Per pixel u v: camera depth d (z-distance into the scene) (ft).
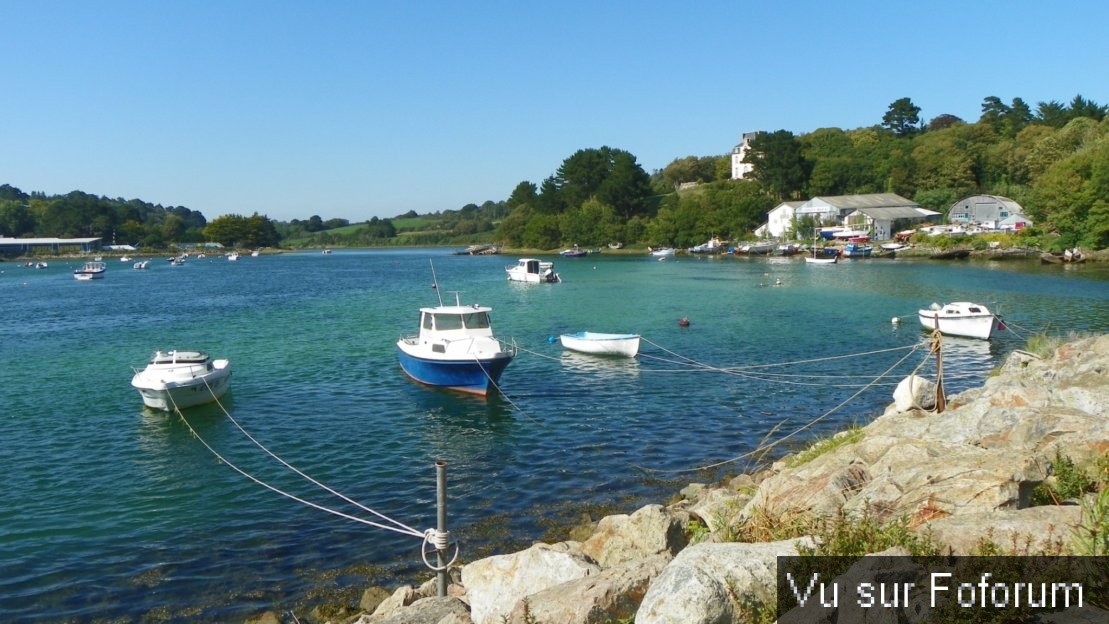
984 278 268.00
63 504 68.64
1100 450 40.22
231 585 53.36
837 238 451.94
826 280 288.92
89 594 52.39
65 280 381.40
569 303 233.96
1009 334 156.35
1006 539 28.94
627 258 510.17
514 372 126.21
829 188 556.51
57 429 92.68
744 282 295.69
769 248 465.06
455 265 492.95
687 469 76.28
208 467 78.64
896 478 40.45
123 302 254.06
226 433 90.58
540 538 59.88
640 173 609.42
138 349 152.35
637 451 82.58
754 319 187.11
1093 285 235.81
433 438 88.33
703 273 349.82
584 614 31.60
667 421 94.63
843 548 29.37
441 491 43.96
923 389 73.20
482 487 72.02
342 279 365.81
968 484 35.35
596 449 83.41
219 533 62.23
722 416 96.68
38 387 116.67
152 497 70.28
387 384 115.96
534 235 634.84
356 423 94.84
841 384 114.52
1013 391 54.80
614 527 47.03
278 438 88.69
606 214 602.44
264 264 548.72
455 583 48.96
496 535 60.70
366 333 170.71
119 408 102.94
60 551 59.11
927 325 162.20
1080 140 428.15
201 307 234.17
